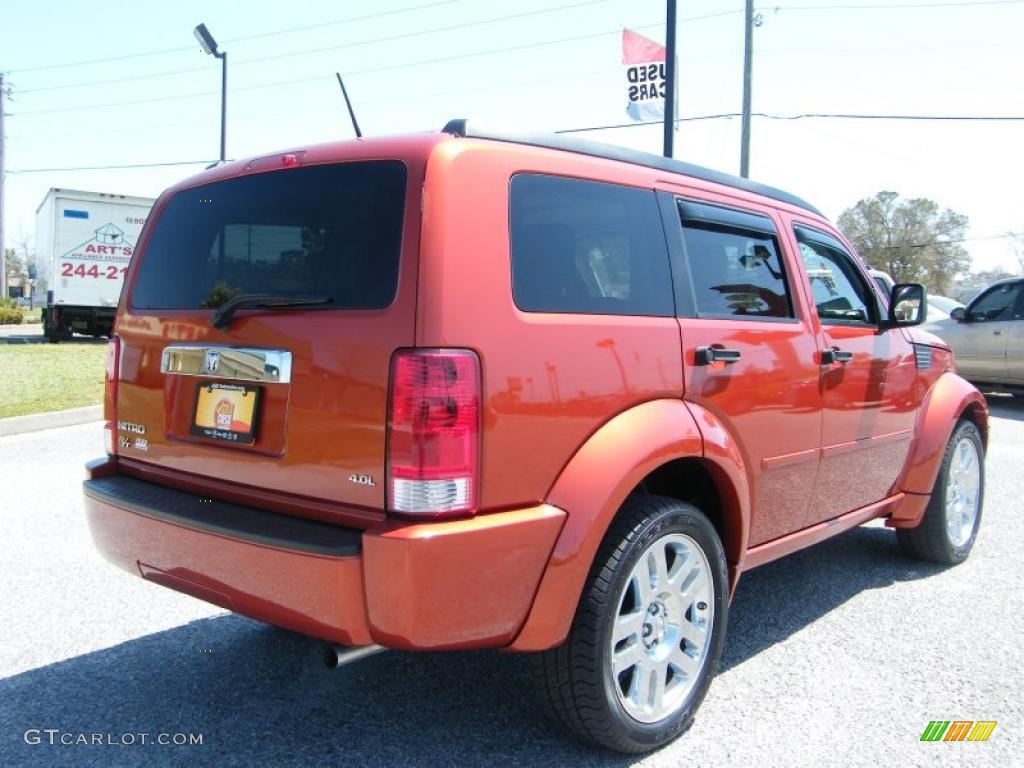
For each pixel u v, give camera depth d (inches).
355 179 106.0
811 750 118.2
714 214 137.1
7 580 182.5
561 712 110.0
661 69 657.6
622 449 108.0
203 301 120.3
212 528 105.4
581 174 115.8
